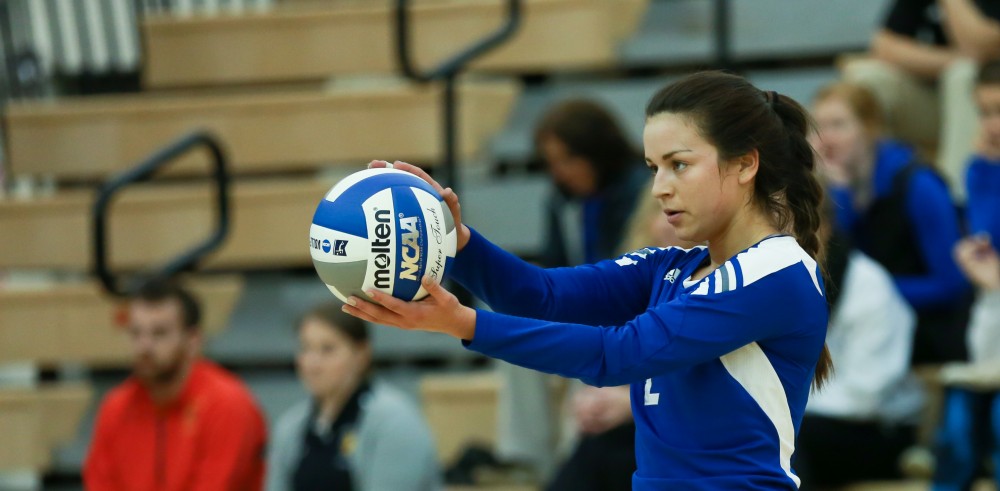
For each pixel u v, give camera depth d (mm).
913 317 15266
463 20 21156
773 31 20562
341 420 14805
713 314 7340
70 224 21062
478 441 18531
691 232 7641
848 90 15859
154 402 15977
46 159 22047
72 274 22922
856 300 14367
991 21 17500
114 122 21719
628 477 13672
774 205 7832
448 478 17328
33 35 24359
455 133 17906
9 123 22156
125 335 20391
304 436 15062
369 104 20484
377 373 20234
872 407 14383
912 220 15477
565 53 20672
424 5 21312
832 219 14117
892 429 14641
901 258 15711
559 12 20641
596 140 15383
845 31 20281
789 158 7797
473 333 7117
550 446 16547
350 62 21875
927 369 15297
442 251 7391
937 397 14922
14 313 20703
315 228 7324
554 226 16594
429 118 20172
